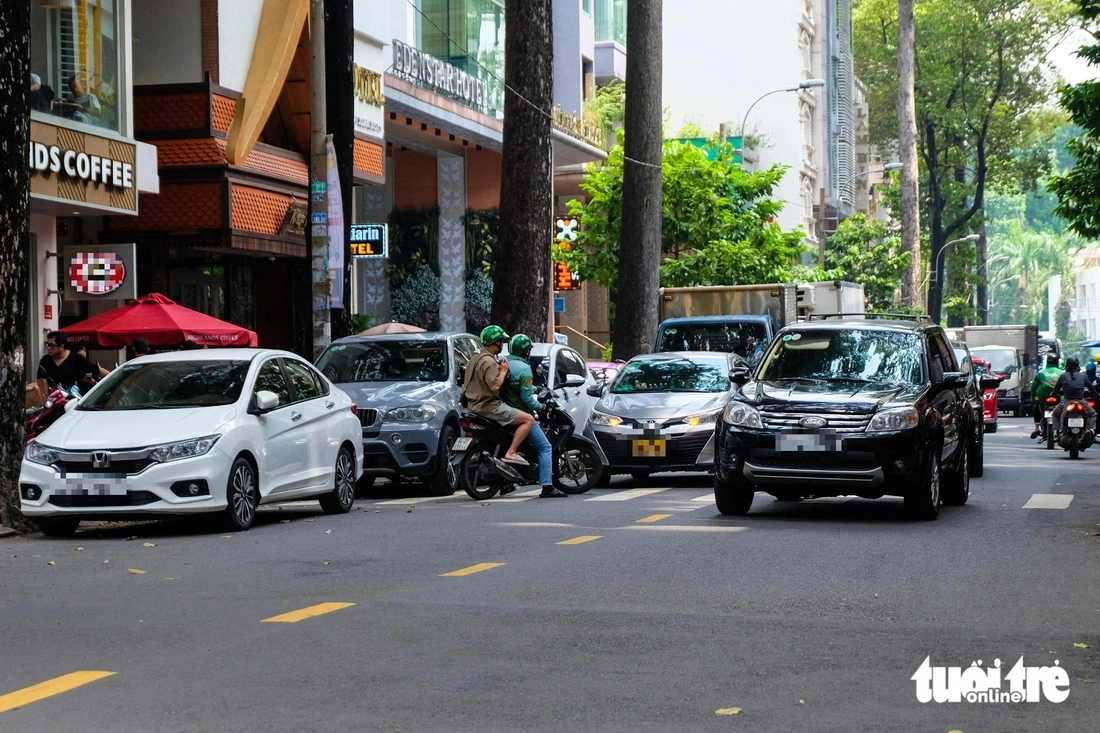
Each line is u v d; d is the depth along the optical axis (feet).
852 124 316.60
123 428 51.11
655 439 70.33
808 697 24.39
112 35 80.84
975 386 76.95
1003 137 292.81
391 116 127.85
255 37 95.96
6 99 54.49
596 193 154.20
